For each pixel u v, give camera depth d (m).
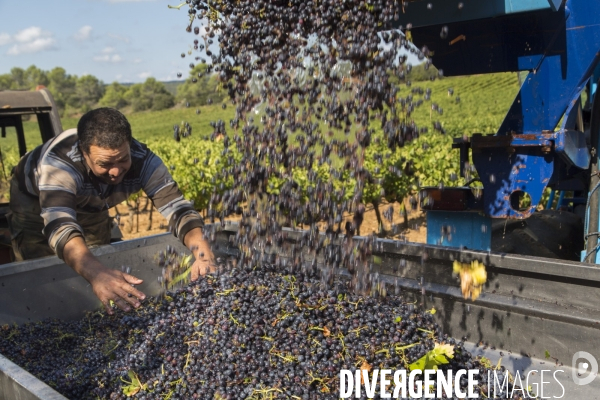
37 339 2.77
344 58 2.60
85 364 2.54
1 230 4.74
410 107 2.60
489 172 3.36
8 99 4.86
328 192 2.68
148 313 2.86
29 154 3.69
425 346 2.30
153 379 2.26
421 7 3.12
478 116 37.06
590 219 3.63
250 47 2.81
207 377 2.21
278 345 2.29
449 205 3.54
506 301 2.53
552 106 3.21
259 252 2.92
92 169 3.04
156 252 3.46
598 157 3.62
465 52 3.38
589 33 3.00
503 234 3.87
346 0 2.67
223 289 2.73
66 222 2.87
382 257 3.00
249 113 2.88
